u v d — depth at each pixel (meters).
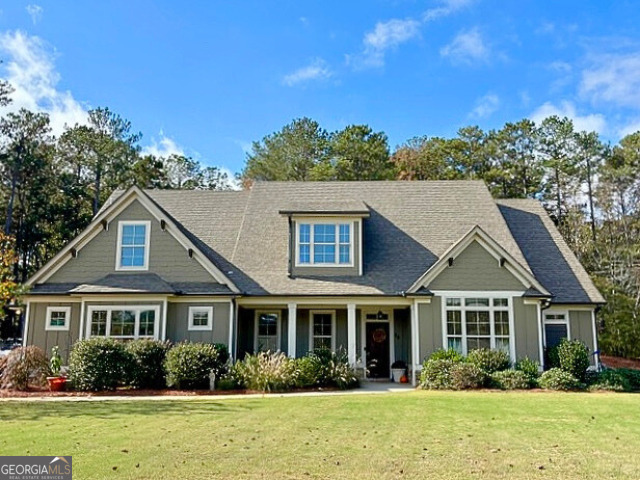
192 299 18.83
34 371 16.77
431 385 16.84
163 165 49.16
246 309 21.08
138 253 19.50
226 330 18.69
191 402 13.45
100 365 16.05
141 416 10.96
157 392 15.85
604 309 29.80
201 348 16.70
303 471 6.58
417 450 7.71
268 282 19.56
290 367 16.80
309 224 20.45
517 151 47.06
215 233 22.08
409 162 47.50
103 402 13.59
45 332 18.75
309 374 16.88
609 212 39.94
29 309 18.89
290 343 18.89
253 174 47.50
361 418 10.52
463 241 18.72
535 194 45.50
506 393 15.36
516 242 21.58
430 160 47.38
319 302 19.09
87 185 45.09
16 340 37.66
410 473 6.54
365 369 20.52
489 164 47.47
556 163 44.81
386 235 21.31
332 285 19.42
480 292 18.53
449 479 6.31
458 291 18.55
